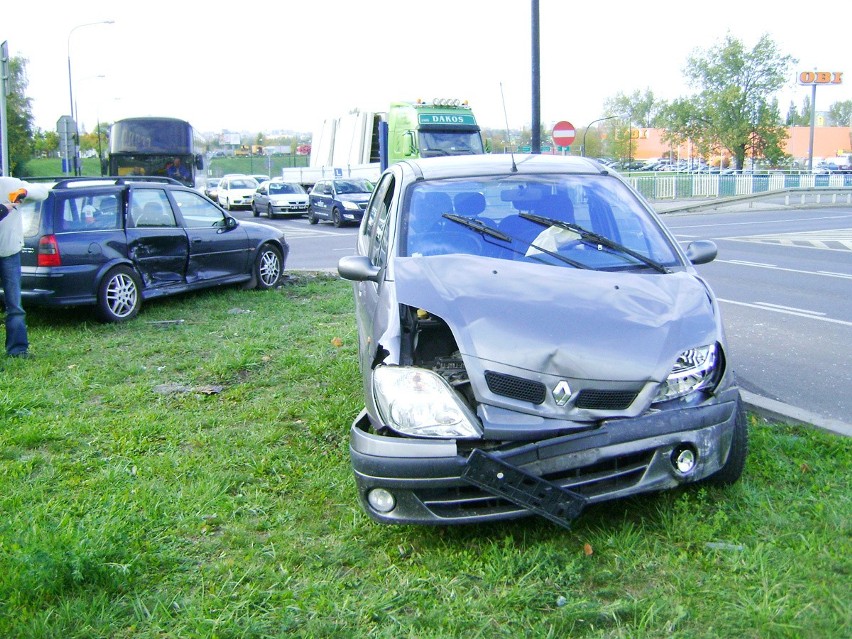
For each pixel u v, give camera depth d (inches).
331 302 423.2
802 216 1203.2
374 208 279.6
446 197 208.4
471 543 156.1
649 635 125.7
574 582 140.9
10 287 313.9
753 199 1444.4
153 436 224.8
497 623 131.5
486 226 197.8
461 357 164.6
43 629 131.6
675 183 1706.4
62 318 397.7
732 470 165.5
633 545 149.1
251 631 131.0
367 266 192.5
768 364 291.1
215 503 178.4
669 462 151.5
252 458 203.8
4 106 549.6
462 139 1000.2
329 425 224.2
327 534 164.7
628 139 2363.4
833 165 2896.2
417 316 176.4
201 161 1219.9
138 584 147.4
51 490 189.2
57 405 254.1
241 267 467.8
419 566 149.3
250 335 346.0
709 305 172.2
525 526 160.9
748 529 152.5
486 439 149.1
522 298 165.8
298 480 190.4
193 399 257.6
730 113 2258.9
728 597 132.6
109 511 172.4
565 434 148.8
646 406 150.3
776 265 585.0
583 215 205.0
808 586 132.9
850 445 188.7
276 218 1380.4
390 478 148.3
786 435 199.2
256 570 149.5
